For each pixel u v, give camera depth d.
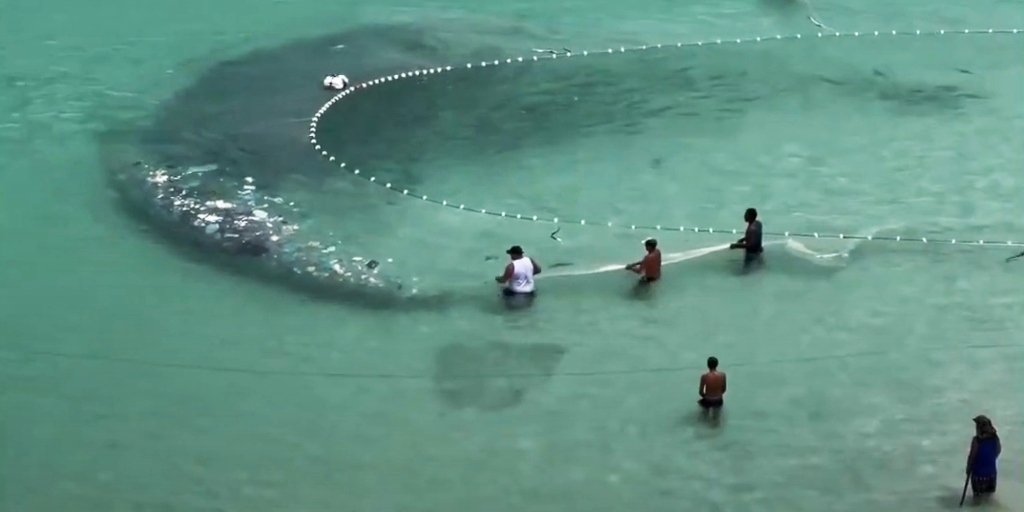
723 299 37.25
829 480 30.23
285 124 46.06
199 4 57.75
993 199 42.94
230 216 40.06
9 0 58.06
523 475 30.34
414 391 33.28
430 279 37.81
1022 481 30.00
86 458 30.77
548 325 36.00
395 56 52.22
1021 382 33.81
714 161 45.22
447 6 57.91
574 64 52.31
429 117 47.62
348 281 37.59
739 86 50.91
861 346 35.31
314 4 57.78
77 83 49.56
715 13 57.47
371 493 29.70
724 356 34.78
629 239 40.22
